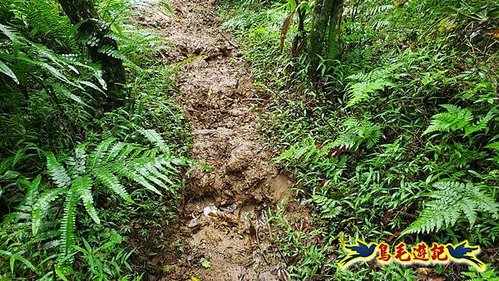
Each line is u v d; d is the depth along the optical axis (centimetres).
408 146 292
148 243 278
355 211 279
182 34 534
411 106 316
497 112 263
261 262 280
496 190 246
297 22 462
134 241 274
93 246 249
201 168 336
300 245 279
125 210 281
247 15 582
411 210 266
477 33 330
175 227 298
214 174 336
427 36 366
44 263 230
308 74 382
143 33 446
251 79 441
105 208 279
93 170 243
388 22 404
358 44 397
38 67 285
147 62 436
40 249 236
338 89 364
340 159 318
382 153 303
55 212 249
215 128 384
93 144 299
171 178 318
